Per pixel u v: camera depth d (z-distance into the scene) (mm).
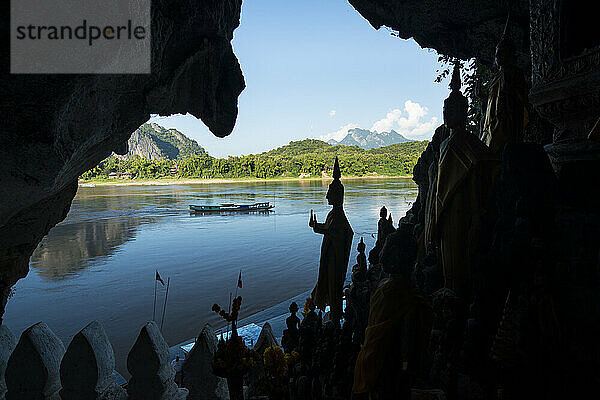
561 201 3818
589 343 3180
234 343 3719
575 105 4391
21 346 3232
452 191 4977
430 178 5973
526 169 3939
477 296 4145
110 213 98438
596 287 3164
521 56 13117
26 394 3238
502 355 3441
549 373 3297
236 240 60031
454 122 5195
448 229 5078
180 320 25625
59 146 4668
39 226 7656
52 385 3293
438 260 6094
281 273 38969
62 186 6172
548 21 4766
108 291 33094
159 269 41844
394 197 116375
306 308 10562
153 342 3402
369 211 83812
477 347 4016
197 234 66500
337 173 9336
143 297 31234
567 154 4523
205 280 36594
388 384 3551
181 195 154625
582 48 4281
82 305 29469
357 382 3715
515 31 13039
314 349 7066
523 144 4102
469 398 3994
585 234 3316
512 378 3387
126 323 25219
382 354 3535
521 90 5551
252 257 47469
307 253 48969
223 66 9086
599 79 3992
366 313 7207
